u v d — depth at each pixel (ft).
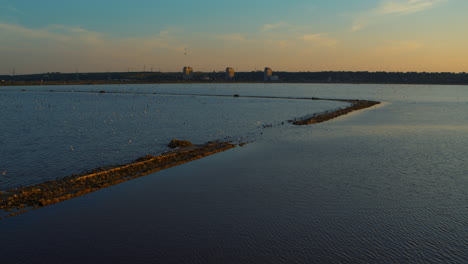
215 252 50.67
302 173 91.04
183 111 290.35
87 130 173.17
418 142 136.46
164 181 83.97
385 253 49.88
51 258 49.11
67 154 115.14
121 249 51.57
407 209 65.77
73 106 339.36
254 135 157.17
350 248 51.34
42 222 60.34
